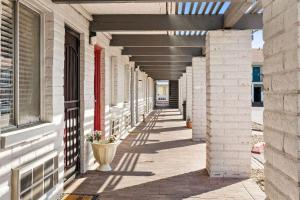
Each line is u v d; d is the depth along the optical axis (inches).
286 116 63.4
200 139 386.6
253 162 267.9
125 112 440.5
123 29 225.3
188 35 285.3
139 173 230.4
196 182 208.7
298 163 58.9
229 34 221.0
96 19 228.2
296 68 58.5
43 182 151.6
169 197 178.5
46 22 164.2
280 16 65.9
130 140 386.9
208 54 229.5
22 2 140.6
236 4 181.6
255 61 1473.9
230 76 221.6
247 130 221.3
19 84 140.9
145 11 217.8
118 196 179.6
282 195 66.1
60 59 175.9
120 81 380.8
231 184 204.5
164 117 742.5
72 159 211.6
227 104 222.2
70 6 191.6
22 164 131.3
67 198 175.5
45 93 164.2
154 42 289.4
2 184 116.3
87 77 231.3
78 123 224.4
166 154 301.6
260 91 1501.0
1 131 122.2
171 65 544.1
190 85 532.7
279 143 67.4
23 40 145.0
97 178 216.1
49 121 164.2
